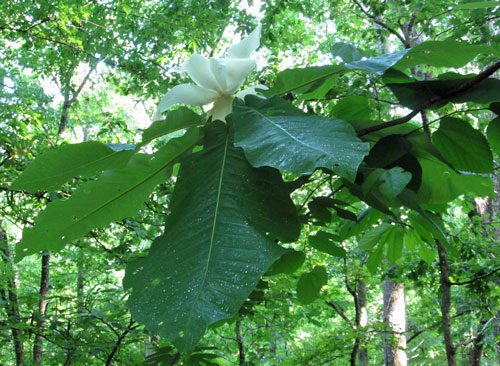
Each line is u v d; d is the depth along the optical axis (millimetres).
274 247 738
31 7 7355
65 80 9242
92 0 8344
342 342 6422
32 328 4711
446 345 4484
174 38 8484
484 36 6215
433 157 1201
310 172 683
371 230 1611
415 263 7301
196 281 693
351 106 1285
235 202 816
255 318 5848
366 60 1038
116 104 17859
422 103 1076
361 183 999
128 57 8414
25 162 6348
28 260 12742
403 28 7359
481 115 6031
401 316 10008
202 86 992
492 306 6945
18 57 10555
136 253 4680
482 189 1230
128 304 703
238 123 867
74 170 925
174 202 873
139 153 960
